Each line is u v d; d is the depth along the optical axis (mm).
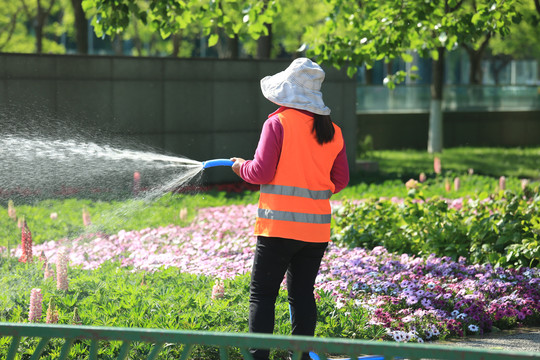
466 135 33781
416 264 7969
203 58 17844
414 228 9055
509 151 29938
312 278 4680
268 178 4434
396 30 9602
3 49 33531
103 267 7777
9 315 5828
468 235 8508
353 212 9773
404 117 31766
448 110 33562
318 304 6020
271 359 4984
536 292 6891
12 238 9562
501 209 8680
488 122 34406
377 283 6969
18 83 15391
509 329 6227
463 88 34000
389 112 31656
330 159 4629
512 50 36062
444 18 9578
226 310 5852
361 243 9281
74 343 5098
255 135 18750
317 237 4523
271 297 4574
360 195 14703
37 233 10008
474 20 9141
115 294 6289
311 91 4590
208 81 17969
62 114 15938
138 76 16969
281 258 4492
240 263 7957
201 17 9609
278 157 4465
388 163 24281
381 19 9805
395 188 15516
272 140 4438
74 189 11586
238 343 2902
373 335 5586
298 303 4613
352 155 19938
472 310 6152
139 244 9359
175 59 17469
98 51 54094
